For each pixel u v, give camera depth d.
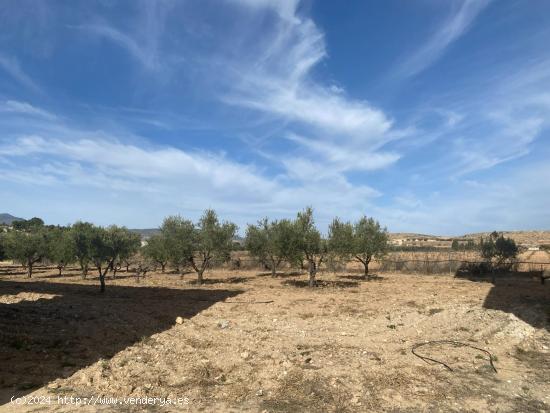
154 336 12.12
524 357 9.95
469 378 8.35
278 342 11.36
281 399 7.25
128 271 42.03
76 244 23.92
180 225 28.72
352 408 6.88
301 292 23.34
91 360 9.58
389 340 11.59
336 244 27.52
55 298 20.09
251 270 41.41
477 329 12.67
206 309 17.42
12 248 35.56
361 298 20.50
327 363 9.24
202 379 8.29
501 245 32.47
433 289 24.14
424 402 7.12
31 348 10.40
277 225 27.97
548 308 15.93
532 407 7.00
